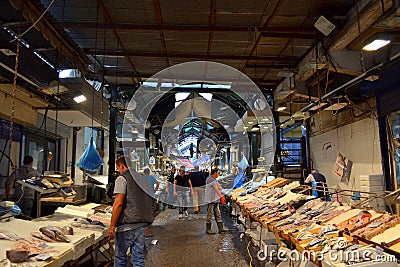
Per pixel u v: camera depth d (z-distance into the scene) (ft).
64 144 26.05
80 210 14.42
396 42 14.15
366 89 17.07
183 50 21.54
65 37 15.42
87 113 19.79
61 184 16.07
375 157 19.74
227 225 25.95
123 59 23.12
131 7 15.93
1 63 11.44
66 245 8.95
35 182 14.21
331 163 26.40
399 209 16.80
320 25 16.05
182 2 15.43
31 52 13.33
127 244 10.90
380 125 17.98
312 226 10.47
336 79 20.68
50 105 17.81
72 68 19.08
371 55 17.84
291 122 36.68
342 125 24.29
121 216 10.98
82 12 16.40
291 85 24.47
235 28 17.81
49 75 14.57
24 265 7.01
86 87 18.92
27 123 17.58
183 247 18.30
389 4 12.44
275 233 12.09
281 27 17.80
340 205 12.17
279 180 23.66
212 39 19.74
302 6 15.76
